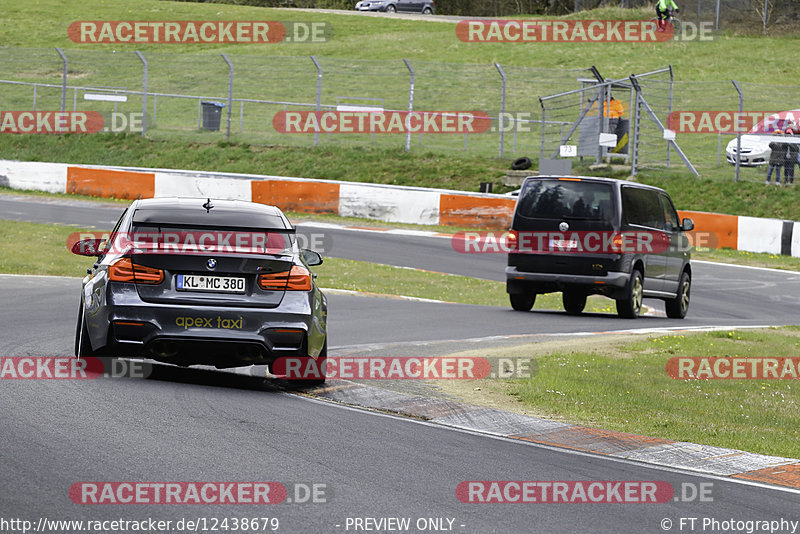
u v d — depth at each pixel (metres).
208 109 147.12
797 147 114.81
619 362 42.03
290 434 26.16
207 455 23.31
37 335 41.28
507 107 156.88
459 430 28.81
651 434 29.81
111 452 22.94
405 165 130.38
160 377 33.53
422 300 68.69
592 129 120.69
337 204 115.50
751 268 93.12
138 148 142.12
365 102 159.38
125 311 30.89
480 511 20.41
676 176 119.38
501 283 79.69
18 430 24.42
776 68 172.88
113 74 182.88
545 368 39.38
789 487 24.39
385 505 20.38
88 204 114.06
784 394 38.12
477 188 122.69
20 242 83.94
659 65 178.25
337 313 56.69
